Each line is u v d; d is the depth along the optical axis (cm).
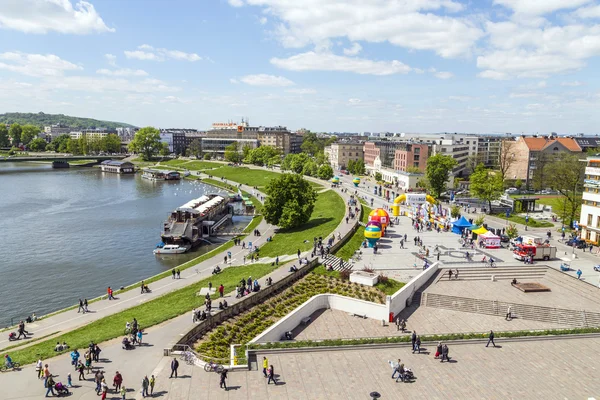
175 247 12344
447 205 16962
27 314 8306
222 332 6381
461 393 4819
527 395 4797
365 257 9781
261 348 5712
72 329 6775
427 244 10969
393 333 6506
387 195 18200
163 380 4972
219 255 11250
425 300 7650
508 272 8875
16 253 12100
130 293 8538
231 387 4853
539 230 12731
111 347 5762
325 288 8044
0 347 6288
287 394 4734
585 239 11300
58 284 9825
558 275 8669
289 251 10694
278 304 7506
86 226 15288
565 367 5419
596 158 11100
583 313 6962
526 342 6097
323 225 13188
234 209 19150
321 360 5538
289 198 13612
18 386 4891
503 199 16450
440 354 5606
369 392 4816
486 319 7019
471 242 10925
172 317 6688
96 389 4744
